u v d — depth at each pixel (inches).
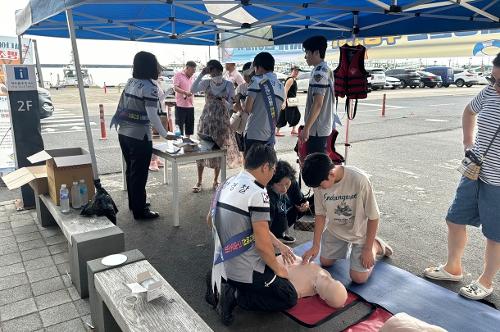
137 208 166.7
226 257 90.2
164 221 167.9
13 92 165.9
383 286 117.0
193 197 199.3
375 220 112.7
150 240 149.6
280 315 105.3
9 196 200.2
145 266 90.6
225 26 218.5
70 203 133.0
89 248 107.5
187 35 213.5
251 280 95.1
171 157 157.6
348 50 170.7
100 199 125.9
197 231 158.2
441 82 1152.2
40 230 155.6
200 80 191.8
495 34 563.5
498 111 102.0
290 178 130.6
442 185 227.0
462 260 136.6
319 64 155.6
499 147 102.7
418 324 81.2
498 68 99.5
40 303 108.7
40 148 174.7
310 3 140.7
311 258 118.6
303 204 153.1
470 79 1152.2
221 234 90.5
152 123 152.9
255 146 92.3
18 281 119.2
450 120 505.7
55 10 117.9
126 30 234.8
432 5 152.6
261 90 160.1
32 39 239.0
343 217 117.3
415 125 465.1
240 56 428.8
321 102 153.4
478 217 113.0
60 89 1214.9
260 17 200.4
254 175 91.4
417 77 1103.6
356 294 113.2
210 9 189.9
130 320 71.4
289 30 228.4
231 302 98.5
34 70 169.3
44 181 146.3
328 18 200.7
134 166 160.9
